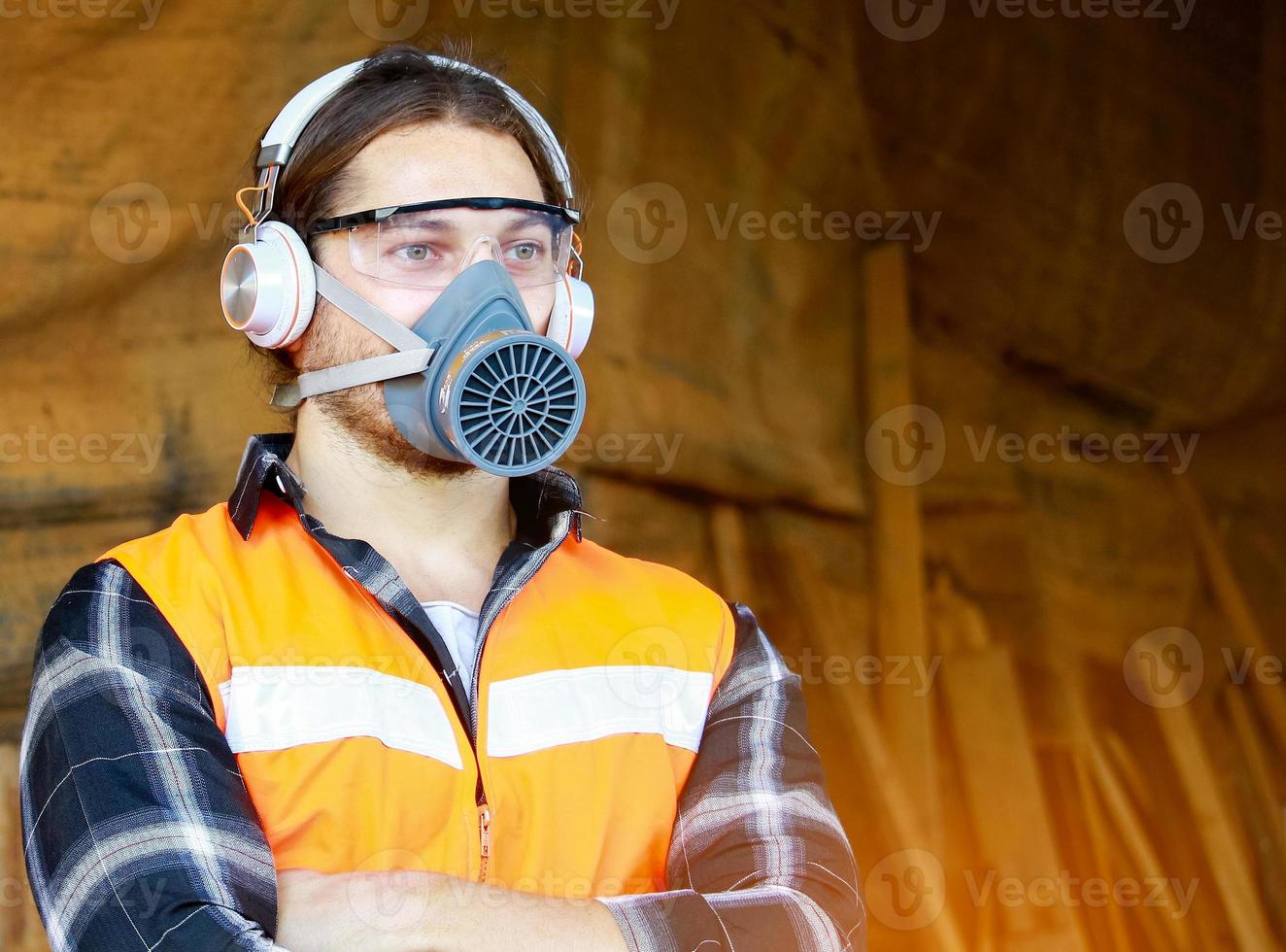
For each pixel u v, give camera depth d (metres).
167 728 1.12
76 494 3.21
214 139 3.36
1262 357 6.36
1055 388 5.82
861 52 5.07
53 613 1.20
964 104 5.34
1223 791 5.52
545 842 1.21
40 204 3.16
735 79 4.50
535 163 1.40
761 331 4.52
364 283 1.27
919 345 5.29
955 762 4.77
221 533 1.25
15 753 3.16
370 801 1.15
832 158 4.90
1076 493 5.66
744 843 1.29
